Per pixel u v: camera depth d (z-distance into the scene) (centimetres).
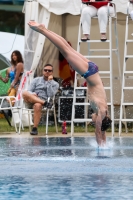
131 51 2620
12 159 1220
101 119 1452
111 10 2161
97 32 2630
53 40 1385
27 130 2397
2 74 3138
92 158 1238
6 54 3306
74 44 2664
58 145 1605
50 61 2661
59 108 2433
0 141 1778
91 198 749
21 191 807
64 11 2417
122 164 1127
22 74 2512
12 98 2441
